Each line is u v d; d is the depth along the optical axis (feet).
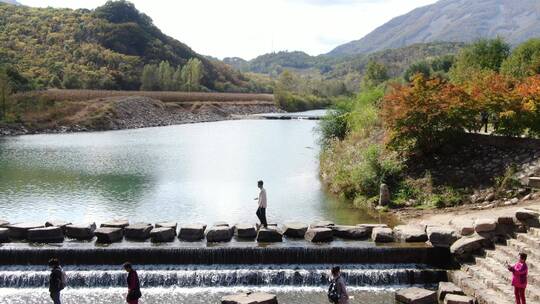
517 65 165.58
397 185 93.61
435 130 94.68
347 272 62.08
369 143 113.70
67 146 184.65
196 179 122.01
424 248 65.31
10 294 59.00
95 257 64.64
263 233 68.85
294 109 472.44
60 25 540.93
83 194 103.96
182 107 352.08
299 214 87.56
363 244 66.95
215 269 63.62
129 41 556.10
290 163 147.95
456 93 94.17
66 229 70.54
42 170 132.46
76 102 282.77
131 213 89.15
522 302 48.19
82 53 481.05
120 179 121.29
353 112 139.44
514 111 87.20
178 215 87.97
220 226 71.05
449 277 61.77
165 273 61.93
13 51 443.32
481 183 85.92
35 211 89.66
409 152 98.99
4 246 66.23
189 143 198.80
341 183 103.09
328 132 144.66
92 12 597.52
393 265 64.85
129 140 208.44
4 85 241.96
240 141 206.39
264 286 61.57
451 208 82.64
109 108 278.87
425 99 93.56
